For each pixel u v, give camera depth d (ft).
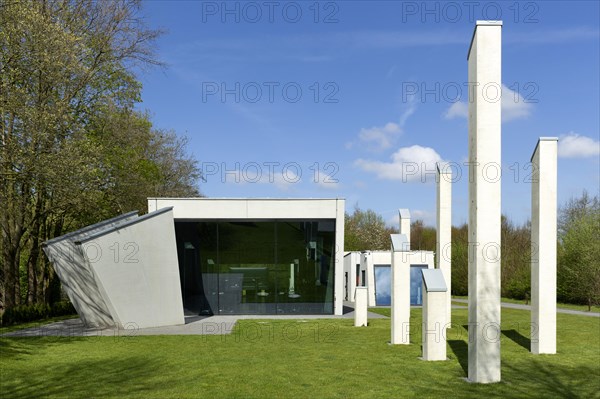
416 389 27.45
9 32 53.62
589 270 89.92
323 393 26.68
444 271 57.06
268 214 73.67
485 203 28.04
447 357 37.37
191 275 74.33
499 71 28.04
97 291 53.72
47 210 66.28
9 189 58.65
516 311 77.30
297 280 74.69
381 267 108.06
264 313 74.18
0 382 29.22
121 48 73.46
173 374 31.30
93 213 72.49
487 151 27.99
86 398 25.63
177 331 51.78
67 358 36.68
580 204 123.03
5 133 54.03
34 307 66.54
